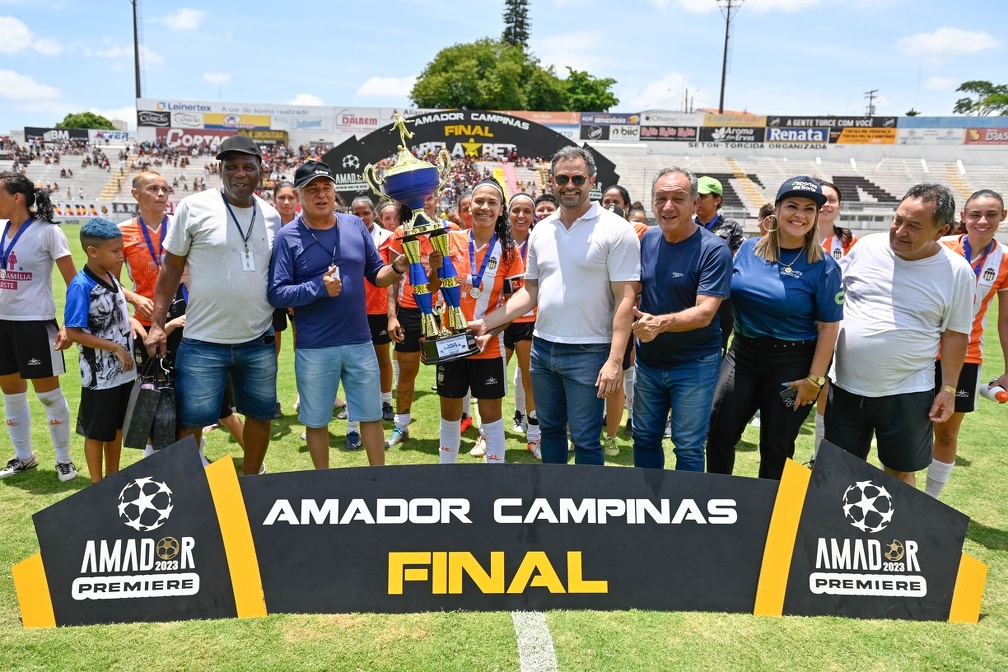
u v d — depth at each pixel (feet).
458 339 11.18
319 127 149.18
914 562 9.12
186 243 11.04
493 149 122.52
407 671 7.76
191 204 10.99
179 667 7.79
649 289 10.84
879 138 140.05
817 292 10.16
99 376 12.12
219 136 146.82
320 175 10.93
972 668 7.99
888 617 9.00
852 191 130.21
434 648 8.14
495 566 8.99
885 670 7.93
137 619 8.65
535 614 8.86
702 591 9.04
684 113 141.28
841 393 10.91
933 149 139.33
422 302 11.51
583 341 10.61
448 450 13.94
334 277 10.80
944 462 12.89
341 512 8.98
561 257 10.63
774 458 10.84
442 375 13.57
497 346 13.50
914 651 8.30
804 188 9.82
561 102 214.07
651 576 9.04
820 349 10.26
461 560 8.97
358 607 8.84
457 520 9.03
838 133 140.56
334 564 8.90
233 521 8.89
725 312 15.89
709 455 11.47
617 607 8.97
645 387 11.14
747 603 9.02
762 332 10.61
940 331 10.34
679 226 10.31
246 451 12.43
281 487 8.98
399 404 16.98
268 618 8.71
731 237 17.12
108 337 12.18
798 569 9.10
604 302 10.62
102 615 8.65
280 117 147.54
